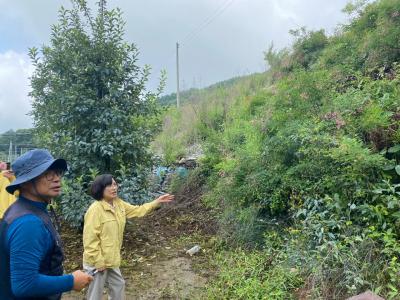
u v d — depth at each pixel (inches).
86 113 269.6
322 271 154.0
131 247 253.1
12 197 187.3
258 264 188.4
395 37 274.4
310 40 437.4
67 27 277.0
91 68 270.1
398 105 200.7
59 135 271.7
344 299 143.1
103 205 157.5
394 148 184.1
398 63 259.6
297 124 234.1
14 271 77.4
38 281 78.7
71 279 85.3
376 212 162.1
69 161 267.0
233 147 314.3
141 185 283.1
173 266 218.1
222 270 195.9
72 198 250.8
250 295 162.4
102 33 274.5
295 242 182.4
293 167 214.1
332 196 190.1
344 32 385.4
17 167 87.6
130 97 286.2
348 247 162.1
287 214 222.5
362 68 288.8
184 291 186.7
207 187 316.8
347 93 220.2
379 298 124.3
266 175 231.5
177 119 514.3
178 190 346.6
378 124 191.0
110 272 160.1
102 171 270.5
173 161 391.5
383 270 144.1
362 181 178.1
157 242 258.7
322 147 198.8
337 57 332.8
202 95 566.9
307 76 271.4
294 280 164.6
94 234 152.2
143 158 292.0
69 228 285.3
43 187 87.9
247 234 222.4
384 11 309.9
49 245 85.4
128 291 192.4
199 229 271.3
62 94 267.3
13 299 80.8
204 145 370.9
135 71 287.0
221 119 440.8
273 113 280.1
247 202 241.6
